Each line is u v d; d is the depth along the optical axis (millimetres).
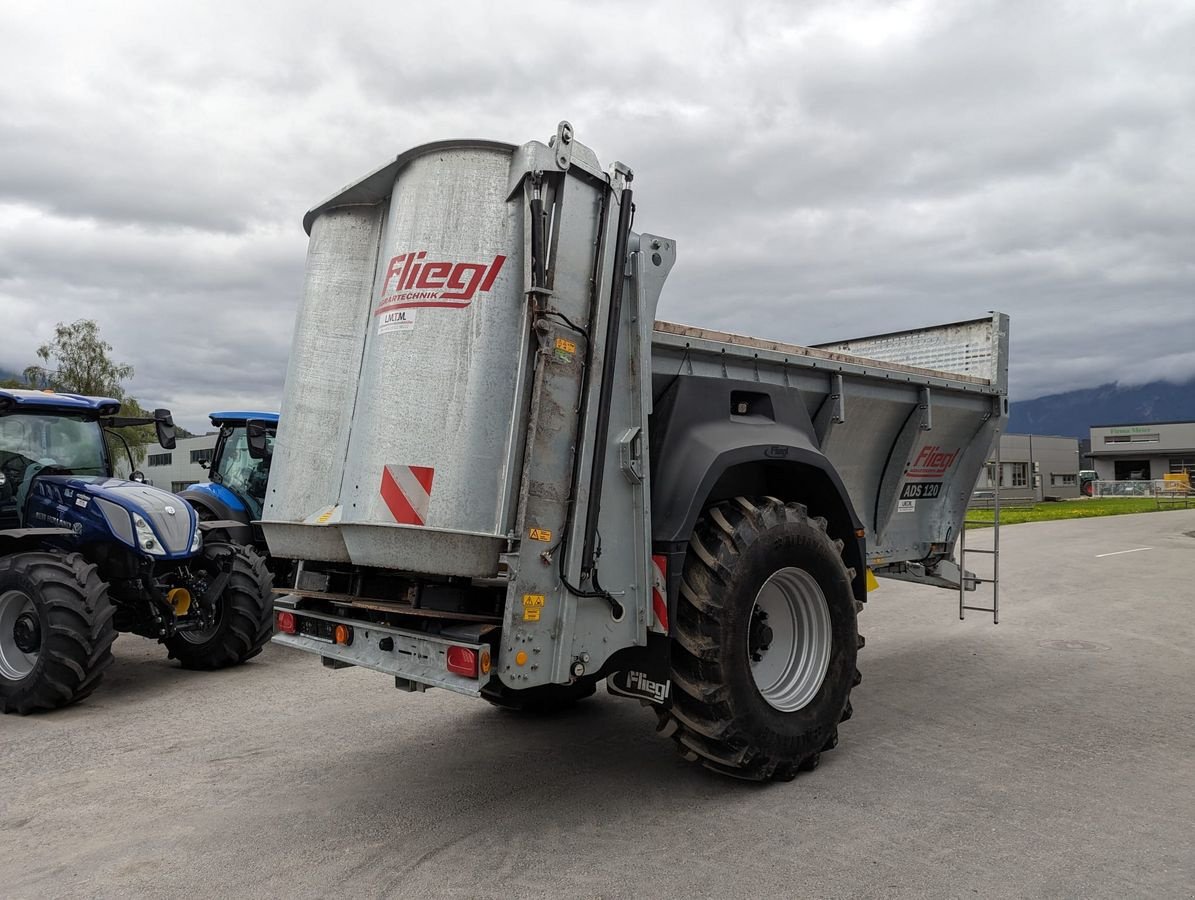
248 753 4633
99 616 5848
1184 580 11945
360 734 4930
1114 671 6449
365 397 3514
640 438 3602
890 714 5277
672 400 3988
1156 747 4566
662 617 3645
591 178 3484
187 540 6809
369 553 3324
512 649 3148
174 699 6051
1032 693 5789
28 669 6023
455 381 3293
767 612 4227
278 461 3969
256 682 6551
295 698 5934
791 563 4016
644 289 3666
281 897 2918
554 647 3297
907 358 6988
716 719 3689
